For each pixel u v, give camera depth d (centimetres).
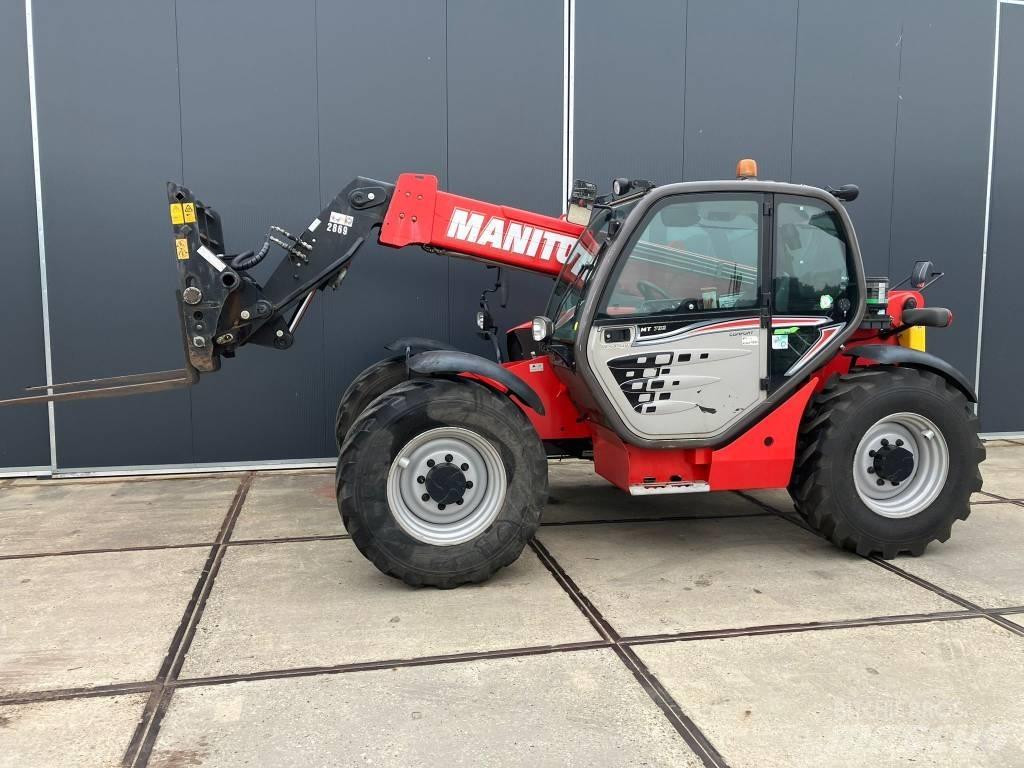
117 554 368
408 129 529
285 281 377
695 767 199
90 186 498
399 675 248
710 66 565
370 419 311
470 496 330
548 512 449
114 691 238
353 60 518
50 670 251
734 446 349
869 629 284
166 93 500
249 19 504
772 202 341
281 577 338
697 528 416
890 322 383
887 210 610
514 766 199
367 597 315
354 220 383
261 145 512
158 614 297
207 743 209
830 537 360
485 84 536
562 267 404
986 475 541
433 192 389
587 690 239
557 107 546
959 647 269
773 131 580
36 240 500
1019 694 237
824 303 349
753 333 343
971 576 341
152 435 526
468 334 552
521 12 535
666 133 563
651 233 335
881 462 359
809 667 254
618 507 461
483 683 243
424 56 526
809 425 361
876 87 596
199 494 480
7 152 489
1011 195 638
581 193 402
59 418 516
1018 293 652
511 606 306
